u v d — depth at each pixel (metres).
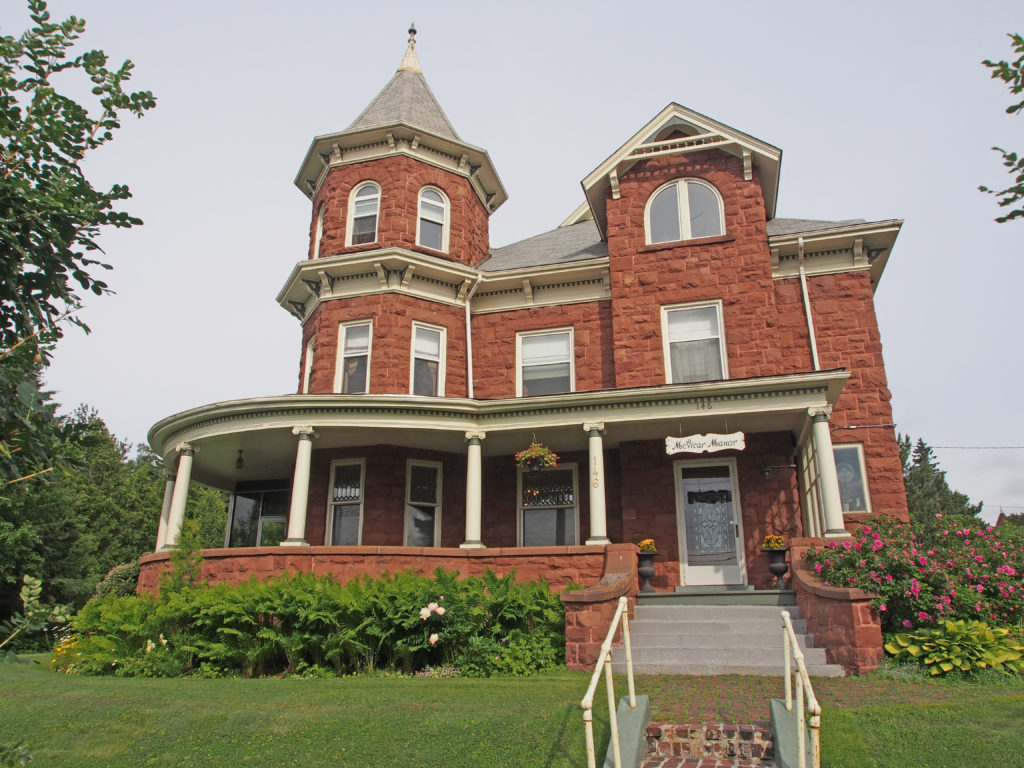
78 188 3.91
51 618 3.33
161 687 8.91
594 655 9.79
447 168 19.27
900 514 14.40
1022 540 10.73
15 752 3.42
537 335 17.75
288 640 10.27
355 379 16.98
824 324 15.95
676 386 13.09
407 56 22.41
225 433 14.37
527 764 6.11
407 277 17.30
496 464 16.59
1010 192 4.77
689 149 17.06
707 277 16.20
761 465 14.54
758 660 9.52
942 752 5.91
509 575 11.42
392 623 10.34
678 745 6.52
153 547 36.56
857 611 9.09
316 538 15.52
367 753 6.48
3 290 3.77
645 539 14.48
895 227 15.73
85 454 3.97
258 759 6.51
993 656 8.77
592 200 17.97
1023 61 4.67
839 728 6.40
